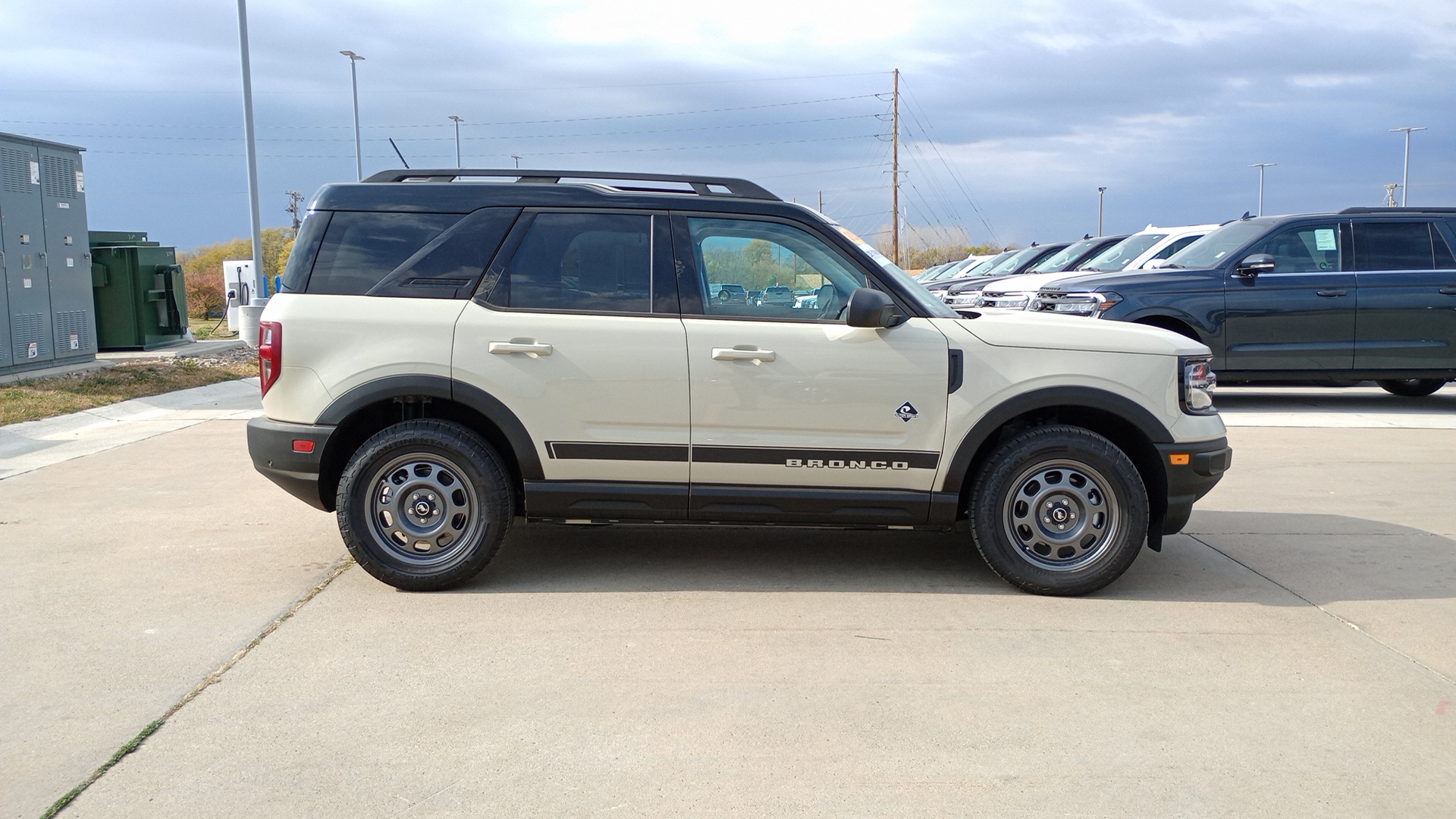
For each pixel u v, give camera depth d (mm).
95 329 14039
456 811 2893
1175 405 4816
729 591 4883
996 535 4793
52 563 5230
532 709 3551
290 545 5578
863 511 4848
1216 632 4387
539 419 4758
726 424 4773
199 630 4285
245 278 26875
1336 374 10648
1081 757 3250
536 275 4836
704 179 5020
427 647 4113
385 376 4734
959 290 15750
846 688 3760
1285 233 10758
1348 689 3789
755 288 4871
